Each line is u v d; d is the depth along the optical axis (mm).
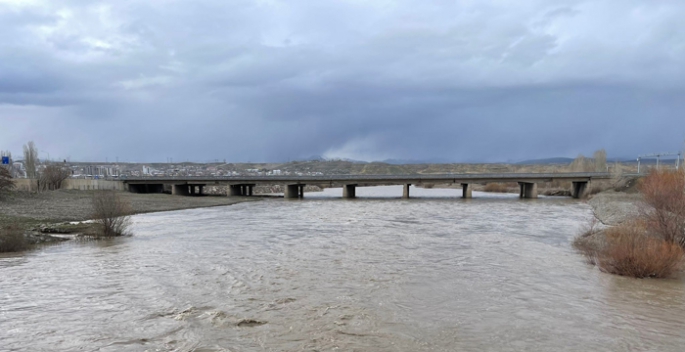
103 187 96625
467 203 78500
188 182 99500
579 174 91000
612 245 22609
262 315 14664
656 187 26938
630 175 89125
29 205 56031
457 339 12617
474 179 93812
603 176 90875
